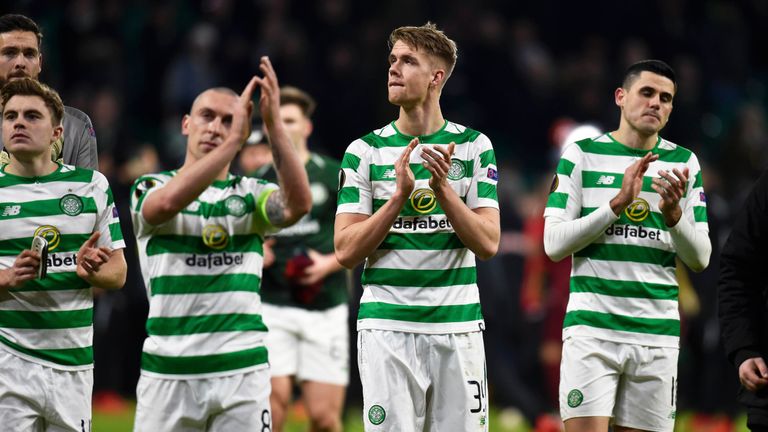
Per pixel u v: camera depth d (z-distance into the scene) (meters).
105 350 42.88
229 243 20.25
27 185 20.39
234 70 56.41
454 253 20.89
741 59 65.69
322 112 56.59
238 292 20.20
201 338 19.98
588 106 59.59
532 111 60.56
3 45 21.92
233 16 58.28
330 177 28.72
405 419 20.53
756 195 19.45
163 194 19.36
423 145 21.19
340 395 27.94
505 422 39.72
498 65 60.75
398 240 20.86
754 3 70.38
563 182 22.88
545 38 66.25
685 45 63.78
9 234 20.17
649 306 22.31
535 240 38.28
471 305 21.00
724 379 36.03
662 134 58.00
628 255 22.30
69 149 22.11
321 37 58.75
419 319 20.69
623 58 61.50
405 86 20.83
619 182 22.73
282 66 56.19
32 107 20.09
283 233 28.06
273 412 27.09
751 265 19.50
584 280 22.48
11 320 20.09
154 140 57.41
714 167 44.81
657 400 22.36
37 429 20.42
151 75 57.47
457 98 59.31
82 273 19.52
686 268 35.62
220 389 19.92
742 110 57.56
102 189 20.81
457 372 20.73
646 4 63.91
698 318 35.75
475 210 21.09
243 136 19.59
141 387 20.20
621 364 22.20
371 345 20.73
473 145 21.31
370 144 21.33
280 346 27.33
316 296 27.69
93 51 55.44
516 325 45.31
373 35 57.88
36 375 20.11
